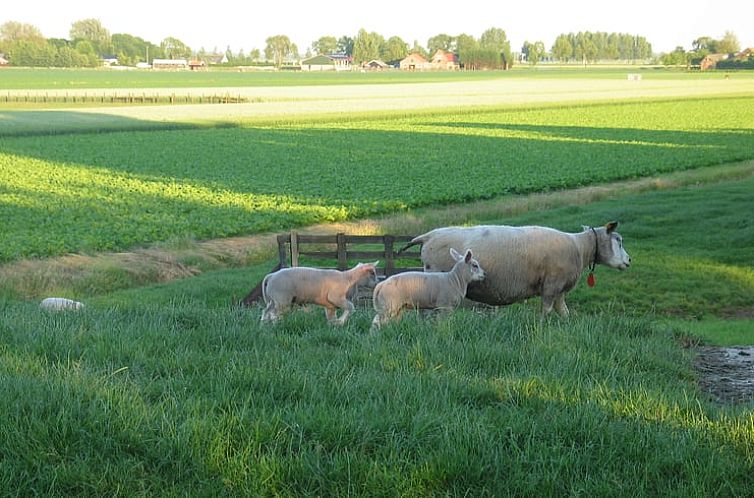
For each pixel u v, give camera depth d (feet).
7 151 175.22
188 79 597.11
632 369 28.04
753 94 366.43
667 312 58.49
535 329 32.04
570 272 45.14
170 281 73.67
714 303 60.03
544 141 188.96
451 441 19.01
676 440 20.12
